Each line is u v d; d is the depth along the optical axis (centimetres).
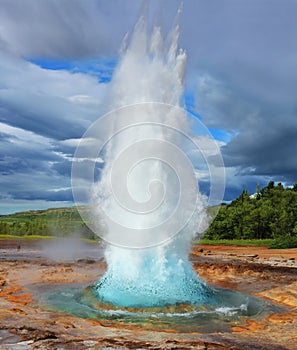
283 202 5869
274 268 2283
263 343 823
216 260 3038
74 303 1201
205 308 1157
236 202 6988
